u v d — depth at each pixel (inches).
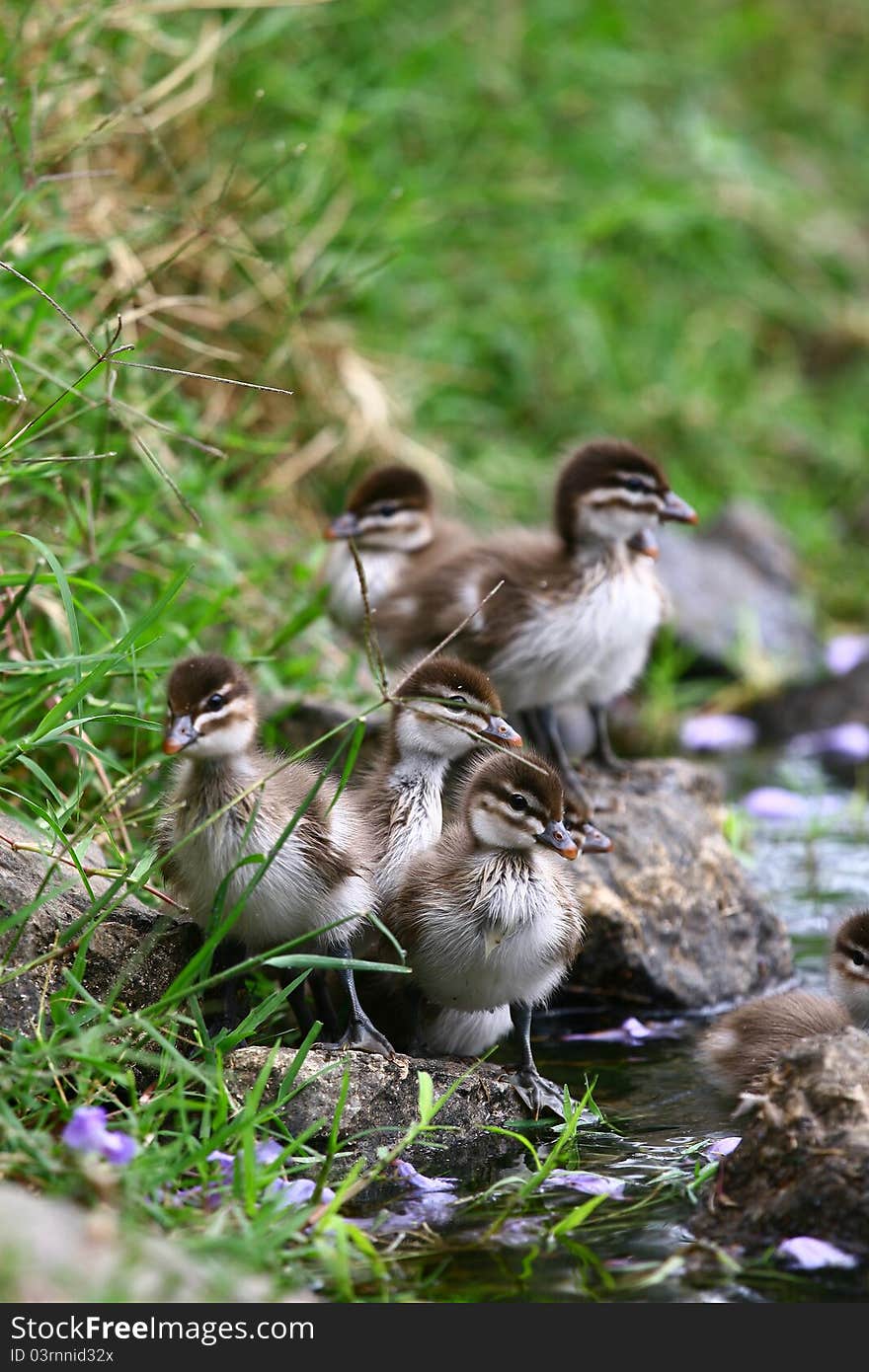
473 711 430.9
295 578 625.9
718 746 726.5
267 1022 411.5
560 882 410.0
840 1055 337.1
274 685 542.6
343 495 746.2
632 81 961.5
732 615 802.8
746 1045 410.3
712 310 961.5
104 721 405.4
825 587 879.1
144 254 652.7
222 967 401.4
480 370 853.8
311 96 812.0
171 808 389.7
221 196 587.5
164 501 593.6
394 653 559.5
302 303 647.8
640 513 530.0
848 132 1095.6
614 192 920.3
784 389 967.0
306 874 381.4
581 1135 385.7
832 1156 323.9
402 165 850.8
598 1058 441.7
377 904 414.6
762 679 781.3
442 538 615.5
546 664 528.1
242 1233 306.3
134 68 701.3
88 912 365.7
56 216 589.9
